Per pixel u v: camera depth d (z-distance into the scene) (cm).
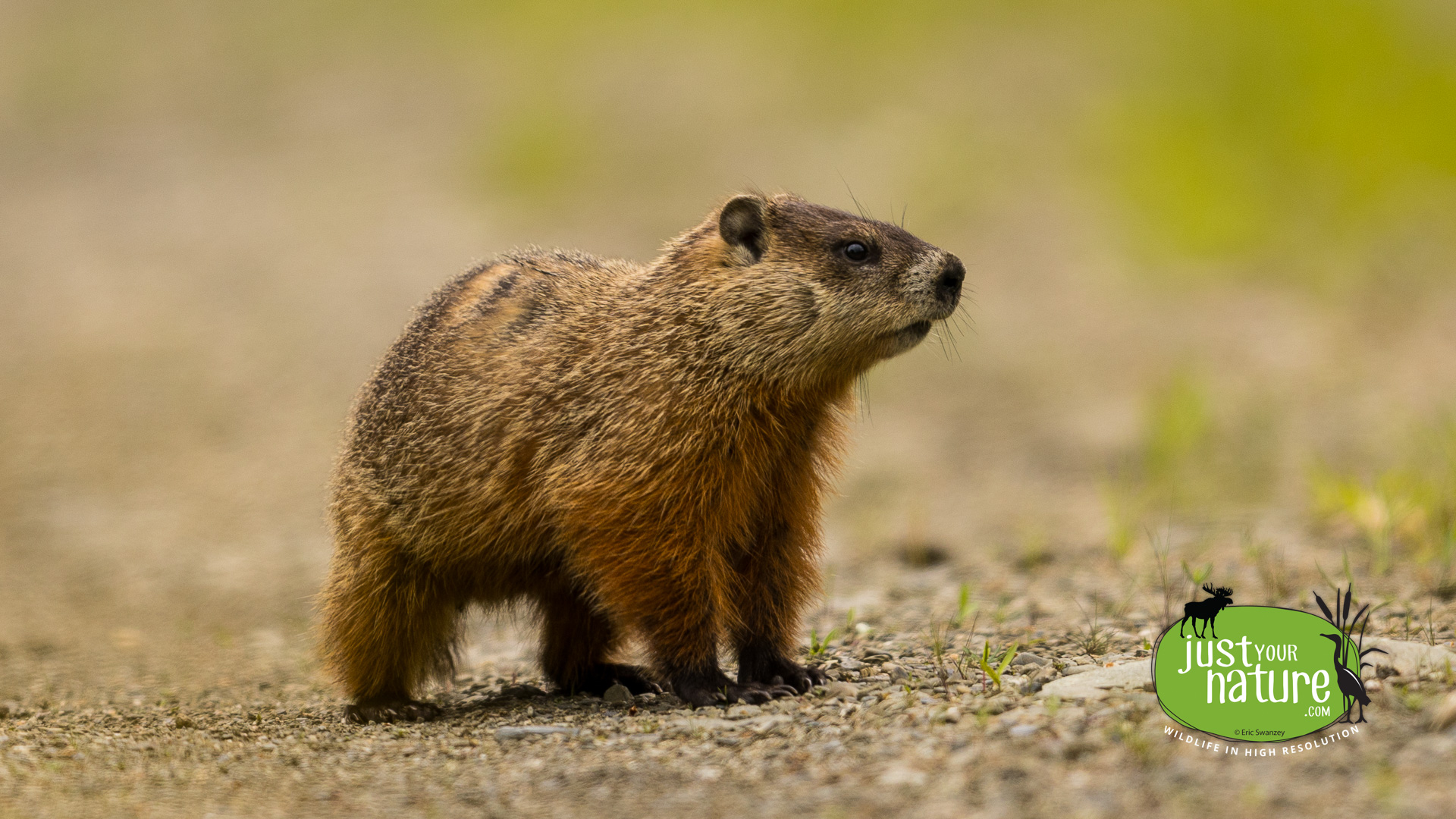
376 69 3988
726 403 755
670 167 2950
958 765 562
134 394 2164
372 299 2533
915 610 1008
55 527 1614
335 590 855
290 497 1722
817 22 3512
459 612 883
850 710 686
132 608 1277
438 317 855
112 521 1633
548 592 856
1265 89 2673
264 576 1394
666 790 573
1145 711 614
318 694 930
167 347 2380
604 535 746
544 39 3800
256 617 1242
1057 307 2169
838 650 886
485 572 838
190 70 4241
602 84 3434
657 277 790
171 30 4591
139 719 841
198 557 1482
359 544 843
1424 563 996
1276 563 1048
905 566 1245
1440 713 559
